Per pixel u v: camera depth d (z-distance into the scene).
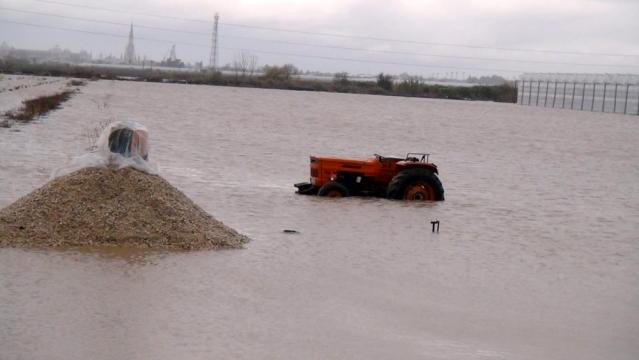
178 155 32.44
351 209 21.77
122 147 17.33
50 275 13.45
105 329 11.08
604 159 42.78
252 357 10.35
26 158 27.23
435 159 37.88
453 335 11.72
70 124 41.34
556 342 11.62
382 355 10.71
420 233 19.03
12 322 11.15
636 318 12.95
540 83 120.38
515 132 61.16
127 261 14.63
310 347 10.87
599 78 105.62
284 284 13.91
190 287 13.33
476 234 19.31
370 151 39.50
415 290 14.01
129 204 16.31
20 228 15.60
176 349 10.48
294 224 19.30
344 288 13.89
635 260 17.31
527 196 26.70
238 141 40.09
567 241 19.08
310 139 44.16
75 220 15.85
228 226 18.41
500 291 14.23
